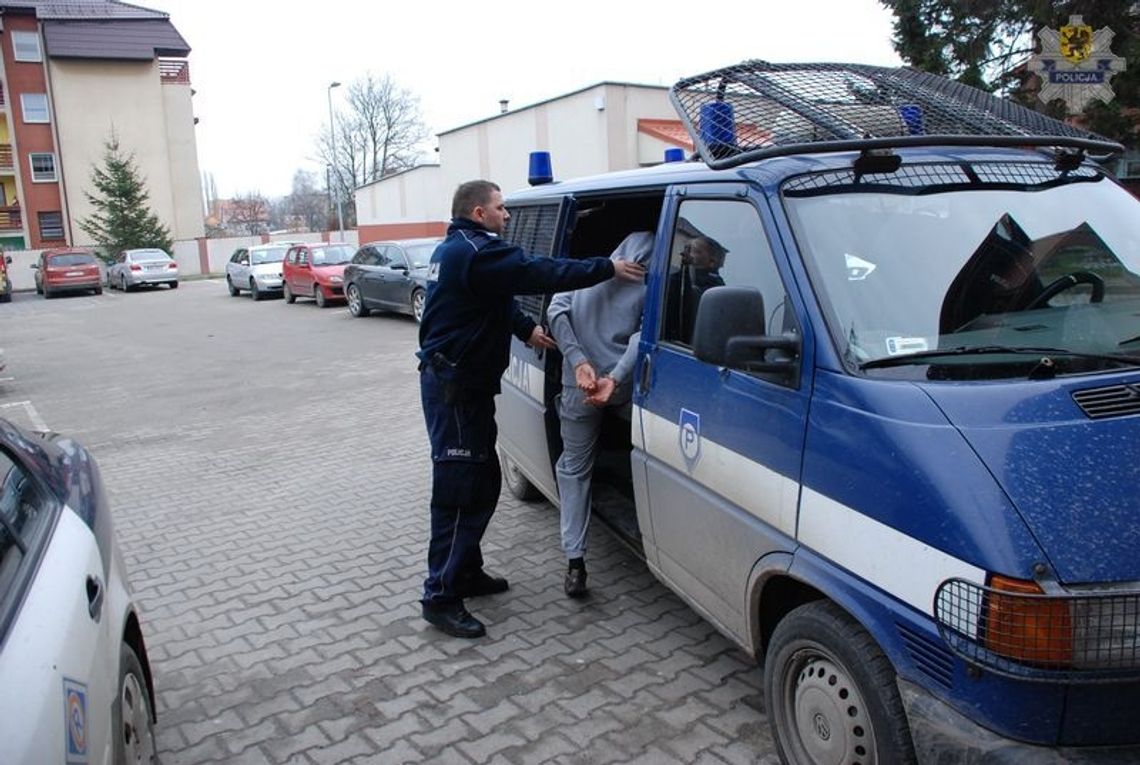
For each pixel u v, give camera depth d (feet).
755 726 11.32
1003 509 7.23
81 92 153.79
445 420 13.62
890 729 8.14
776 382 9.50
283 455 26.81
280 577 17.17
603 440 17.48
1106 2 41.55
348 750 11.30
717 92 11.48
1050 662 6.93
